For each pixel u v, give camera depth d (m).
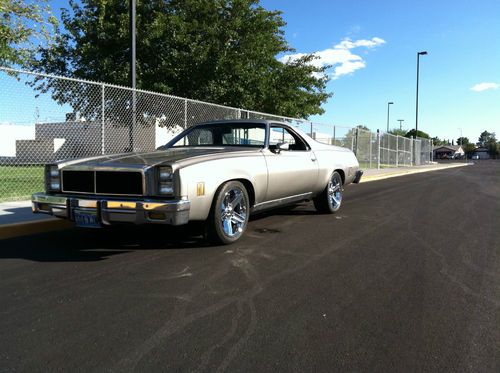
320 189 7.16
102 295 3.54
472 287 3.85
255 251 4.95
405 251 5.08
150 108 10.59
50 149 10.41
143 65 15.02
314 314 3.22
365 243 5.45
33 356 2.57
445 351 2.69
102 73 14.66
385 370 2.46
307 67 17.58
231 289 3.71
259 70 16.23
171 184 4.39
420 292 3.71
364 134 22.55
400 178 18.66
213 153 5.08
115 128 9.98
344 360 2.56
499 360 2.59
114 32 14.69
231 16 15.97
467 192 12.33
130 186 4.52
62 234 5.79
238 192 5.20
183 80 15.14
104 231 5.97
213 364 2.50
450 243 5.52
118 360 2.53
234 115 12.16
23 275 4.04
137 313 3.20
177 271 4.18
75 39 15.78
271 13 16.55
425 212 8.14
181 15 15.39
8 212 6.70
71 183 4.83
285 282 3.91
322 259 4.68
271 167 5.71
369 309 3.33
